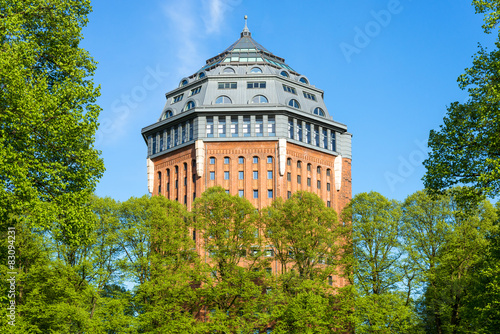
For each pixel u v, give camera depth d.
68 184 39.94
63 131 38.03
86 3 42.69
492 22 38.47
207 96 99.31
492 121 38.03
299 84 104.06
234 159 94.56
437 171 39.81
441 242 66.81
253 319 65.12
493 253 46.47
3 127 35.31
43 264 56.00
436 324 67.56
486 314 43.41
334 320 61.44
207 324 62.16
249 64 107.38
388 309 59.38
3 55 34.88
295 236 69.44
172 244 65.44
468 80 40.03
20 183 34.41
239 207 69.69
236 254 69.62
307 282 62.09
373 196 70.62
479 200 38.84
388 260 66.50
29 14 39.66
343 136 104.75
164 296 62.72
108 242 61.88
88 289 56.09
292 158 95.69
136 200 66.94
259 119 96.62
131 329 58.34
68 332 54.53
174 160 99.06
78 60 41.88
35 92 36.50
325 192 98.62
